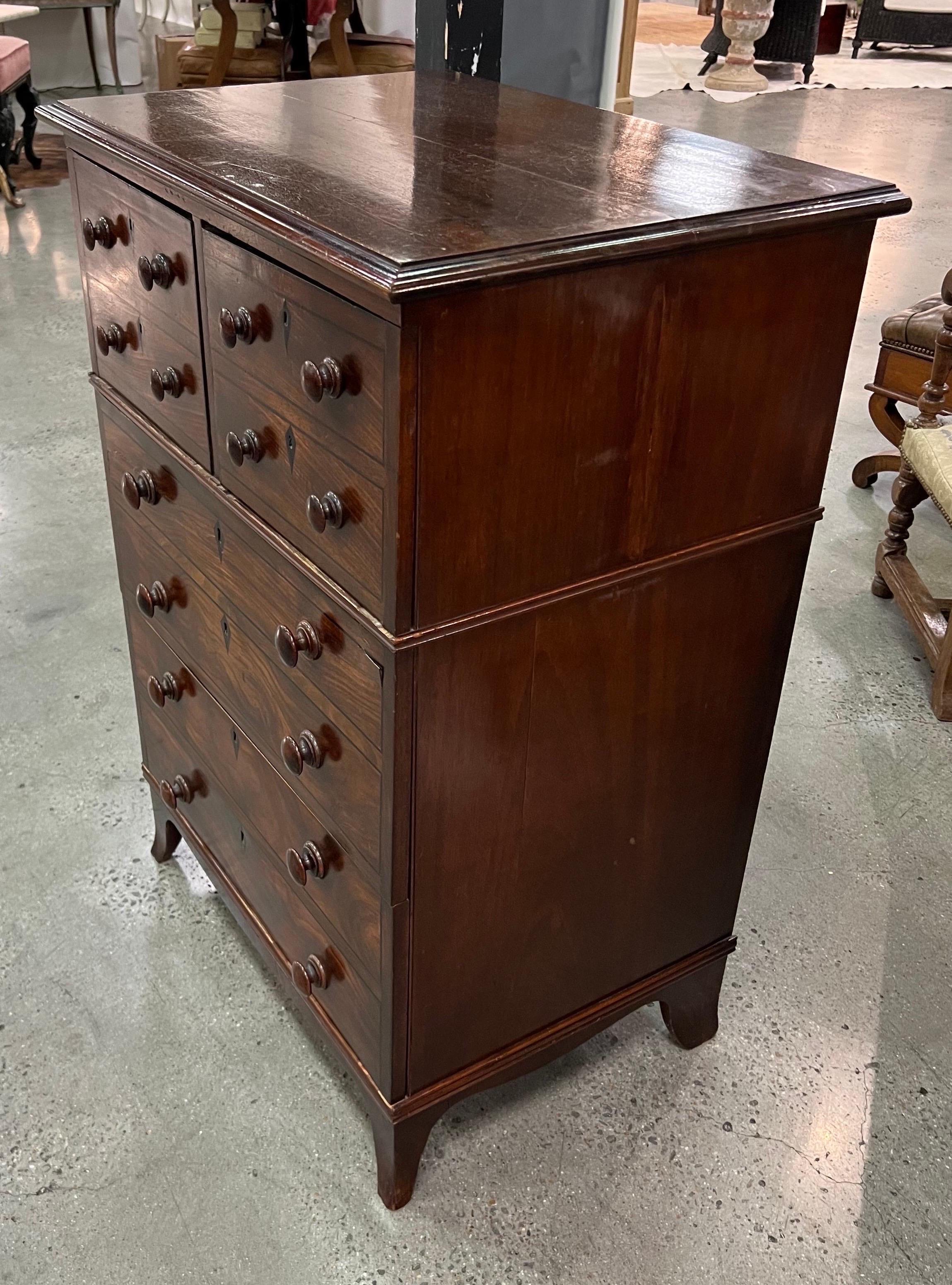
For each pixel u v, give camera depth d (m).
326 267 0.90
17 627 2.50
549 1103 1.56
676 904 1.48
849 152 6.11
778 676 1.38
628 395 1.03
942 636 2.45
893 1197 1.45
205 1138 1.50
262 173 1.08
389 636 1.01
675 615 1.22
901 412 3.55
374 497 0.98
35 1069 1.58
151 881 1.89
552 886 1.32
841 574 2.85
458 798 1.16
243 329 1.09
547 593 1.09
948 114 7.15
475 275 0.86
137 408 1.46
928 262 4.65
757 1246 1.39
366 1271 1.35
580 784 1.26
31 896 1.86
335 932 1.34
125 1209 1.41
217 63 4.80
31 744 2.18
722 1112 1.55
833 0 9.57
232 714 1.46
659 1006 1.72
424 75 1.65
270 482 1.16
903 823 2.08
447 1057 1.35
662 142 1.28
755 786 1.46
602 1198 1.44
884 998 1.74
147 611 1.56
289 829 1.39
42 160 5.71
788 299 1.08
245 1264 1.36
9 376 3.57
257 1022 1.66
